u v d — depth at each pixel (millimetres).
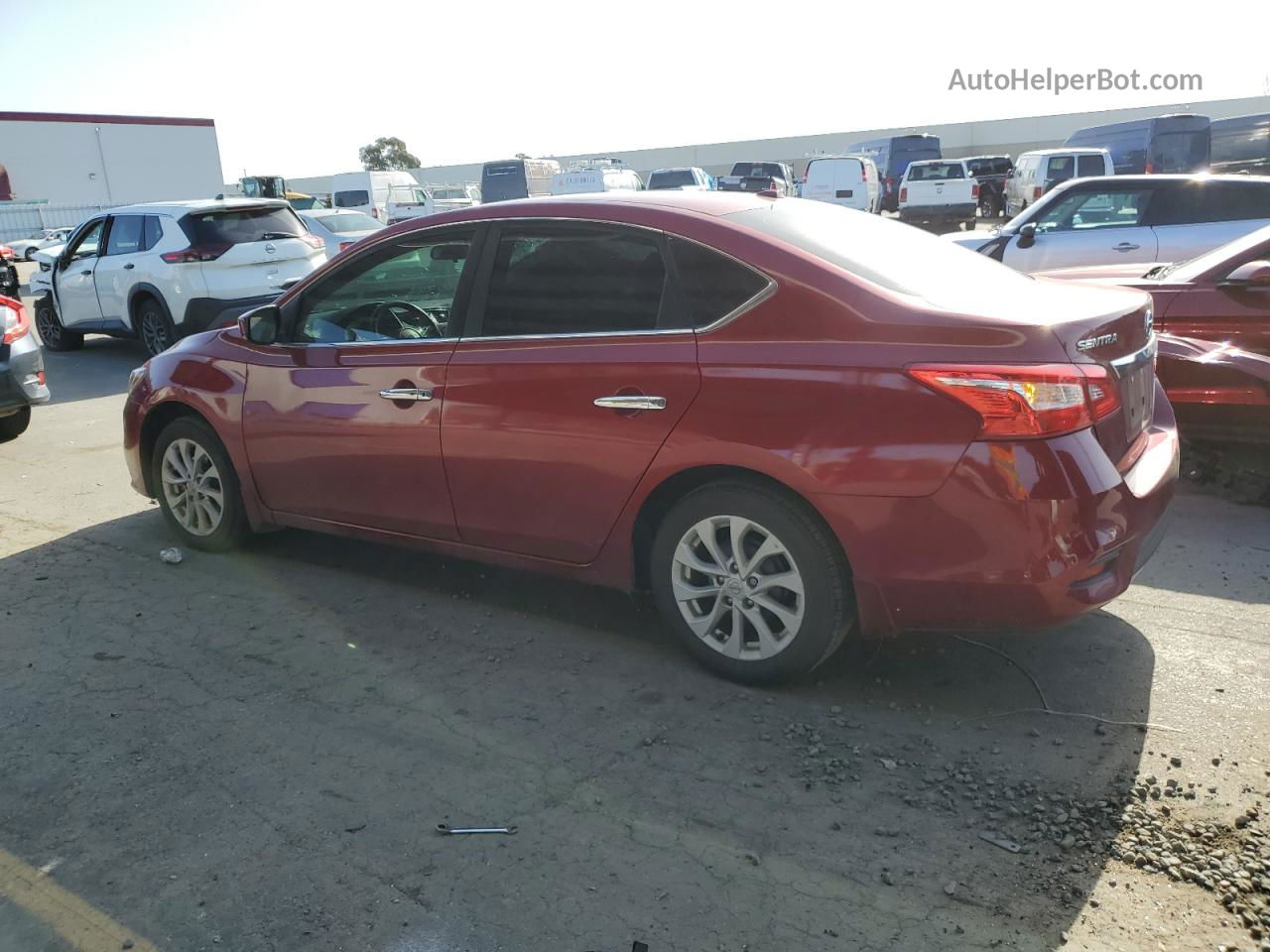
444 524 4121
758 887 2586
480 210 4016
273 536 5332
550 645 3996
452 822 2869
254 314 4562
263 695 3623
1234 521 5180
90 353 12945
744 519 3398
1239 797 2885
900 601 3189
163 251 10969
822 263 3322
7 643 4090
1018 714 3373
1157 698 3443
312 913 2514
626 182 27984
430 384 4004
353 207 28984
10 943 2439
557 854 2727
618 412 3541
